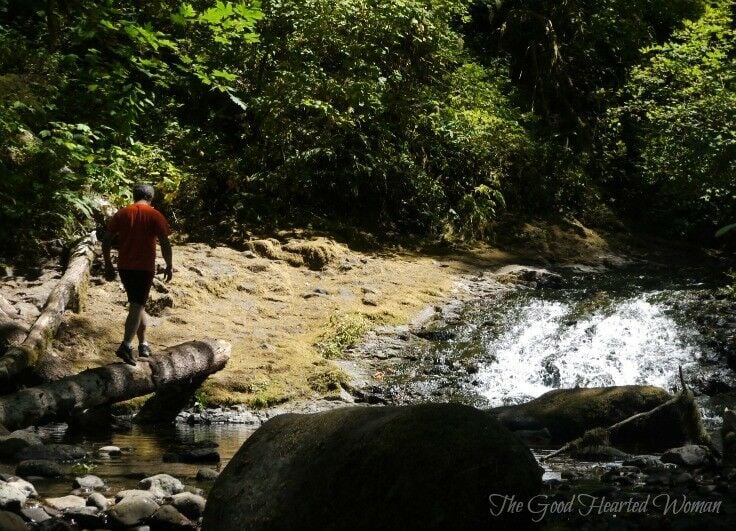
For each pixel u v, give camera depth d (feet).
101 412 25.66
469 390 32.19
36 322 28.84
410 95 54.44
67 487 16.06
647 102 57.52
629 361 34.50
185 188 45.70
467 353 35.45
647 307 39.24
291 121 49.78
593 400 25.02
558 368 34.24
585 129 65.82
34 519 13.30
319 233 47.37
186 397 27.27
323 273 42.32
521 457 10.94
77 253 35.60
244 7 34.83
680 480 17.46
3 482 14.79
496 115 58.95
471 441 10.83
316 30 50.14
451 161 56.18
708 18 58.13
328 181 51.19
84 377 23.48
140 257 25.32
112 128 44.16
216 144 49.32
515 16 68.49
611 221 60.18
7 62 43.86
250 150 49.19
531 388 33.45
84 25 35.65
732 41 56.13
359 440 11.26
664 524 13.47
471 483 10.60
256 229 46.21
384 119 53.83
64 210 38.40
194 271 38.34
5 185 37.32
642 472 19.02
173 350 26.20
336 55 52.13
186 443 22.89
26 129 41.09
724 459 20.44
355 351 34.91
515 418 25.44
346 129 50.06
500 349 35.86
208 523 12.14
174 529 13.32
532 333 37.35
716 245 61.52
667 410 23.72
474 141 55.52
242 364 31.53
